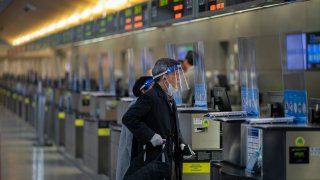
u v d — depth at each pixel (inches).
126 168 250.4
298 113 197.8
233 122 211.0
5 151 615.5
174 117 228.8
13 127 908.0
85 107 563.8
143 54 354.6
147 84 257.6
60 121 645.9
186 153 228.8
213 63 579.5
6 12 757.3
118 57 699.4
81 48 780.0
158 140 218.4
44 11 708.0
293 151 182.9
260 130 203.8
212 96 292.5
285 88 204.7
